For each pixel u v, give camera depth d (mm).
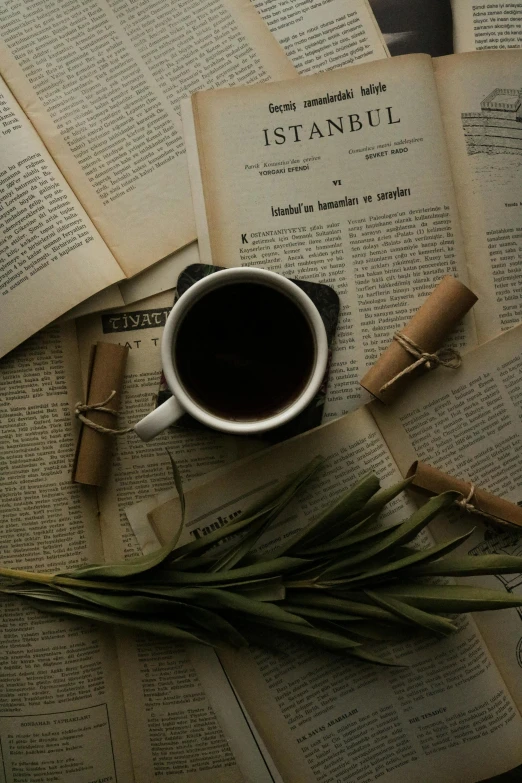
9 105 597
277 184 601
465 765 599
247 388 574
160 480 602
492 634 602
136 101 604
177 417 550
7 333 592
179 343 567
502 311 604
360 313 601
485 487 598
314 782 598
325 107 600
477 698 598
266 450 594
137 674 603
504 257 604
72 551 603
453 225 600
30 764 604
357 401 601
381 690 599
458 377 597
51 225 594
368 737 599
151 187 603
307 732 599
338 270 602
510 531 601
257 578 575
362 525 569
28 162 595
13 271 593
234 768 601
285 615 558
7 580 598
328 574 572
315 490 598
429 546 600
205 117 600
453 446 599
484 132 603
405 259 601
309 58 611
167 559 575
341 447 596
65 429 604
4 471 603
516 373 597
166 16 606
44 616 603
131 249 601
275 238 601
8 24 602
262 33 606
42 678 604
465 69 601
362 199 601
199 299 557
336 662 600
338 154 601
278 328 571
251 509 574
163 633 571
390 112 599
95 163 603
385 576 572
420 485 584
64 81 603
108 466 596
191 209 603
